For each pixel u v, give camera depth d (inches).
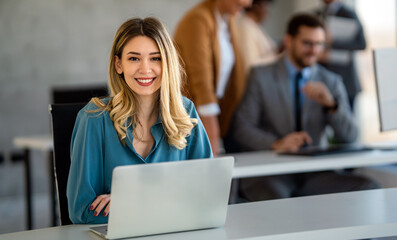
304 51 141.8
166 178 54.0
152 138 66.2
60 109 74.5
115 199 52.7
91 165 63.9
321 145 143.8
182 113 66.1
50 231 60.8
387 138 211.3
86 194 63.1
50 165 148.5
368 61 214.7
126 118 64.2
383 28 206.1
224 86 146.4
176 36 135.0
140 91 63.2
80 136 64.5
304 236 55.2
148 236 55.6
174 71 64.8
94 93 154.2
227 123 146.6
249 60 221.0
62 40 233.3
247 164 108.3
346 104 145.4
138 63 63.0
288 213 63.4
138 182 53.0
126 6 239.8
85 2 235.0
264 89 142.1
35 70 231.1
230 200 117.5
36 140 156.0
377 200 68.7
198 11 133.3
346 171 134.7
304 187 121.4
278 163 108.3
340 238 56.1
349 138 142.2
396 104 107.3
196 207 56.1
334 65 195.6
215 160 55.5
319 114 143.0
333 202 68.6
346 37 196.2
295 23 142.6
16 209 206.8
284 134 142.0
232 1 135.8
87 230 60.8
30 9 229.6
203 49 131.3
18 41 228.8
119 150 64.4
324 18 197.6
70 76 234.7
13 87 229.0
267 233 55.0
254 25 226.7
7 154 228.4
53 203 148.1
